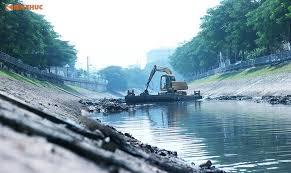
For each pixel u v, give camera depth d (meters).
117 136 15.30
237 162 18.62
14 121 8.64
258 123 33.84
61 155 7.62
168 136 29.08
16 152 6.74
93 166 7.82
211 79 133.25
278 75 75.81
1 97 15.57
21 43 87.75
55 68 145.00
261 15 92.31
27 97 33.25
